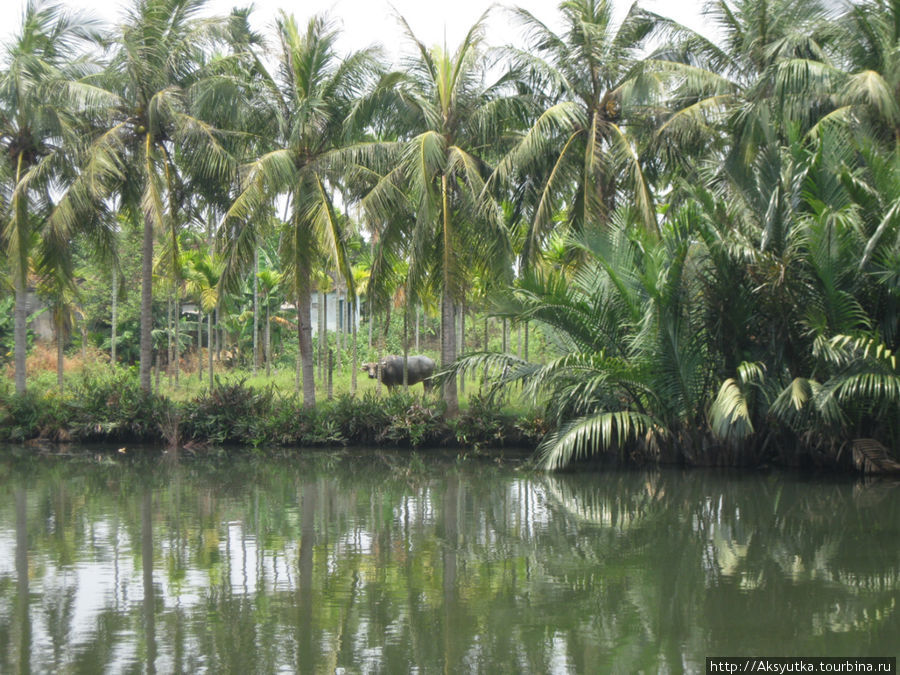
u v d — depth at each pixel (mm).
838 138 15289
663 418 17641
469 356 18250
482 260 20922
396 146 21078
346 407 23125
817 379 16203
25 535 11523
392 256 21422
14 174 24094
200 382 31250
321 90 21625
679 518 12547
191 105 21859
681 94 20438
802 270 15625
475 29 20547
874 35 16828
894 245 14781
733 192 17391
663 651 7012
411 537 11367
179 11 23078
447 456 20766
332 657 6887
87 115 23203
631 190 19656
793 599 8391
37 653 6973
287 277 22297
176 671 6578
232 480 16875
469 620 7832
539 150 18891
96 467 19047
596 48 19703
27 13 23547
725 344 17078
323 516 12914
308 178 21781
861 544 10727
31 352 37688
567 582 9094
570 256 21891
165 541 11141
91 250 26562
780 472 17094
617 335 17625
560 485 15898
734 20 20156
